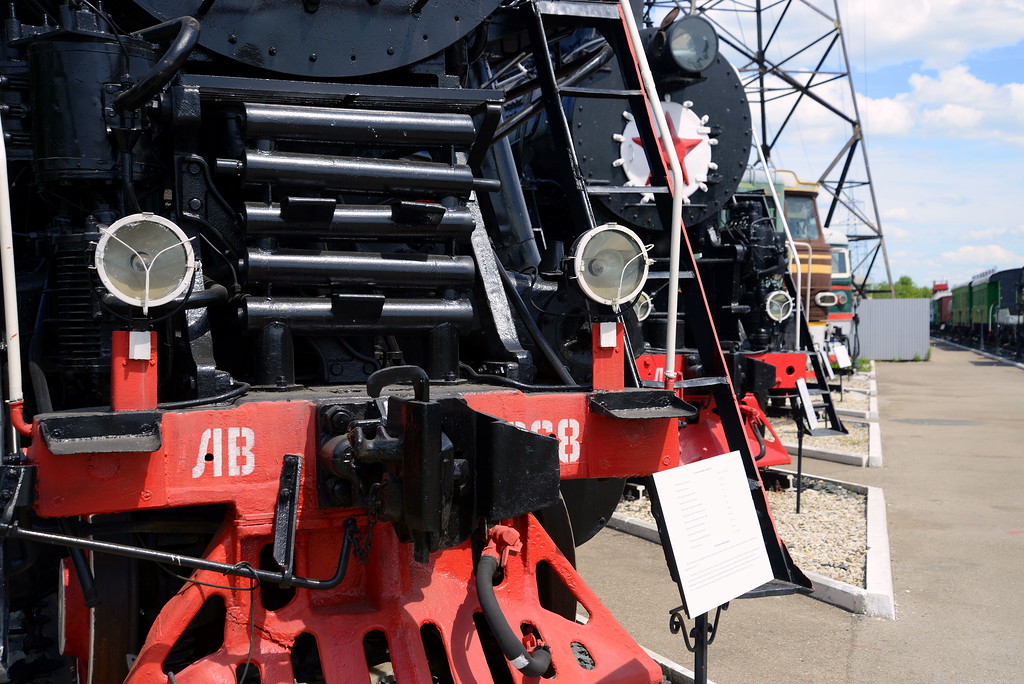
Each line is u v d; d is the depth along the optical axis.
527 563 3.24
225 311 3.37
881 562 5.81
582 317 4.05
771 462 7.66
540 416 3.08
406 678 2.72
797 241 16.67
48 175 2.89
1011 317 34.25
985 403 17.05
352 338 3.47
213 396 2.80
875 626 4.86
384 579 2.89
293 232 3.01
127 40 2.96
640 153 8.14
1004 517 7.43
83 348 3.06
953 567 5.96
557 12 3.90
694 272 3.91
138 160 3.01
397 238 3.22
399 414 2.52
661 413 3.10
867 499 7.75
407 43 3.63
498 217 4.47
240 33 3.34
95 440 2.39
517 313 3.98
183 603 2.66
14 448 2.93
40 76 2.88
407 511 2.46
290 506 2.64
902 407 16.34
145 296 2.52
